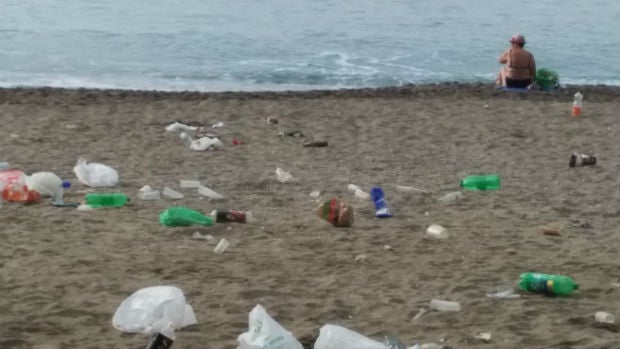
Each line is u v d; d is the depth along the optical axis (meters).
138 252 9.17
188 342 6.55
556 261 9.16
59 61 29.53
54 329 6.84
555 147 16.12
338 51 33.72
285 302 7.61
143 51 32.16
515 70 23.09
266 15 44.12
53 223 10.28
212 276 8.38
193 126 17.41
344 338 6.20
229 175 13.34
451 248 9.66
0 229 9.95
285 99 20.89
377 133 17.08
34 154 14.41
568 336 6.79
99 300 7.55
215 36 36.25
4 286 7.92
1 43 32.78
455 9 49.09
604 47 36.75
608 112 19.83
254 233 10.13
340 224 10.47
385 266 8.91
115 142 15.63
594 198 12.36
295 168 13.95
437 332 6.89
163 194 11.91
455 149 15.78
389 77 28.53
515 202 12.05
